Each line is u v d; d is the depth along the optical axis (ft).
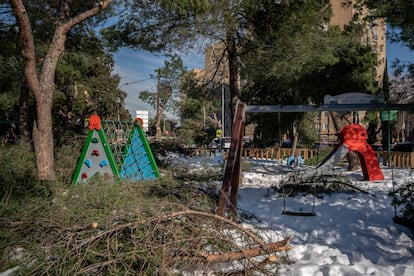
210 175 33.12
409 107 17.40
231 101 32.19
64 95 53.01
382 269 12.51
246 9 28.02
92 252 10.89
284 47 29.14
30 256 11.69
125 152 32.94
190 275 11.18
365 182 34.86
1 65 46.11
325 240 16.21
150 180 26.43
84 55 50.90
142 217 11.79
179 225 11.87
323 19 32.60
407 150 80.28
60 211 14.76
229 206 17.60
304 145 73.26
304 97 44.29
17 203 16.60
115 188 19.17
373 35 40.55
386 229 17.80
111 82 72.79
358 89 39.04
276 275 12.01
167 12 28.63
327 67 36.96
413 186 19.56
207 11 25.75
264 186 32.58
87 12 26.66
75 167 31.42
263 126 58.08
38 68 43.01
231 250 12.39
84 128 48.06
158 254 10.77
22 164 26.04
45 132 26.14
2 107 51.93
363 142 36.01
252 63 32.27
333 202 24.97
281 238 16.10
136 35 31.48
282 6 28.22
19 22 23.93
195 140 88.84
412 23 20.27
